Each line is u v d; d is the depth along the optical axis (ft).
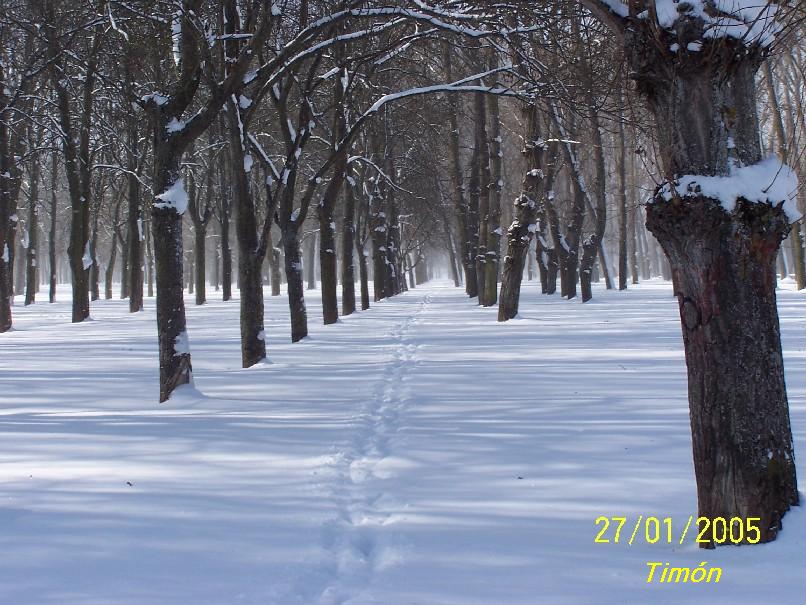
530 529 16.17
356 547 15.51
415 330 68.59
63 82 89.86
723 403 14.69
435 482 19.77
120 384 39.40
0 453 22.93
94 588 13.08
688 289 14.93
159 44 39.52
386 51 48.93
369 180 111.86
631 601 12.50
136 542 15.35
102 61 78.33
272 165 59.36
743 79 15.10
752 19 14.67
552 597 12.73
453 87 45.14
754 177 14.58
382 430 26.48
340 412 29.71
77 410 31.78
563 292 120.37
